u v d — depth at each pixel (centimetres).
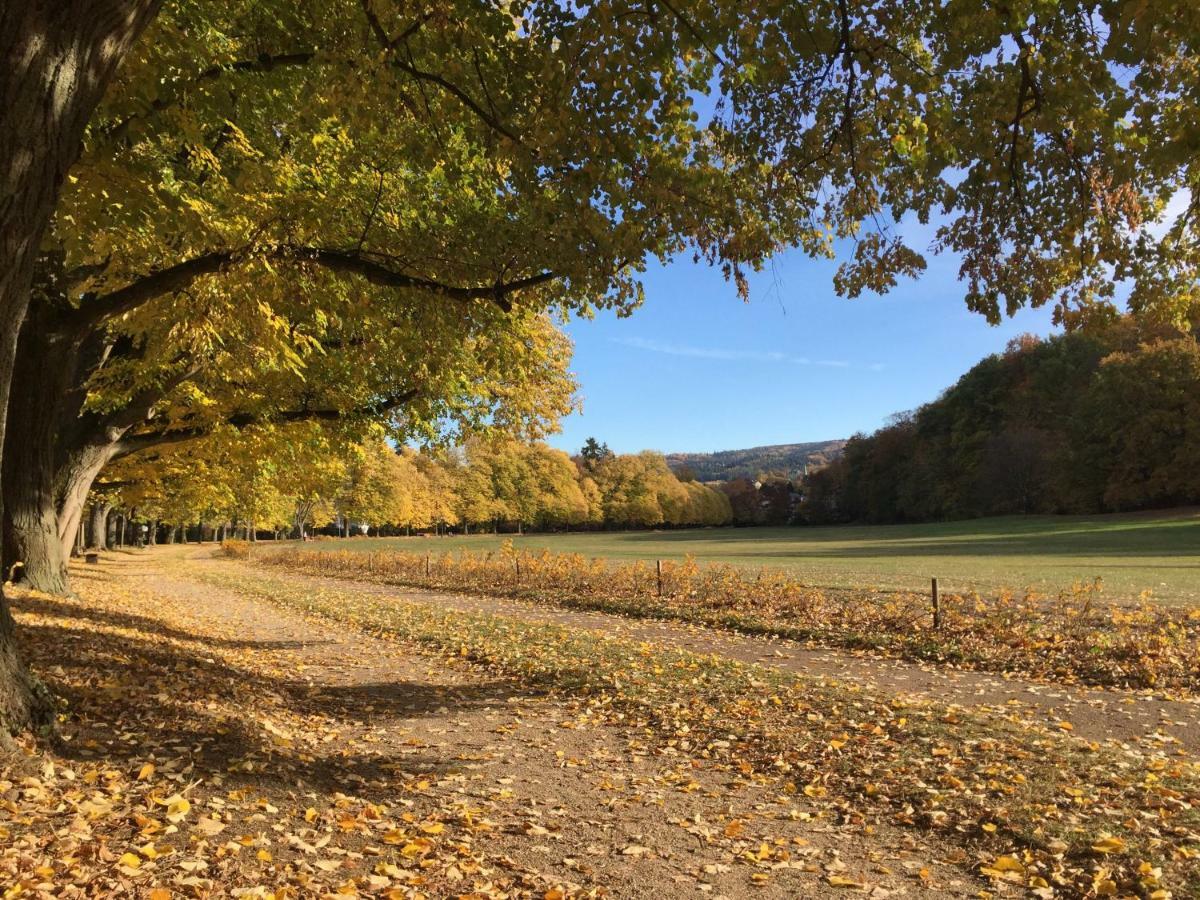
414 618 1473
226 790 461
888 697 768
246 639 1222
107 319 902
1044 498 6919
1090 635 1041
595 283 782
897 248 677
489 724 724
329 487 1742
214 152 915
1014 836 439
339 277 916
